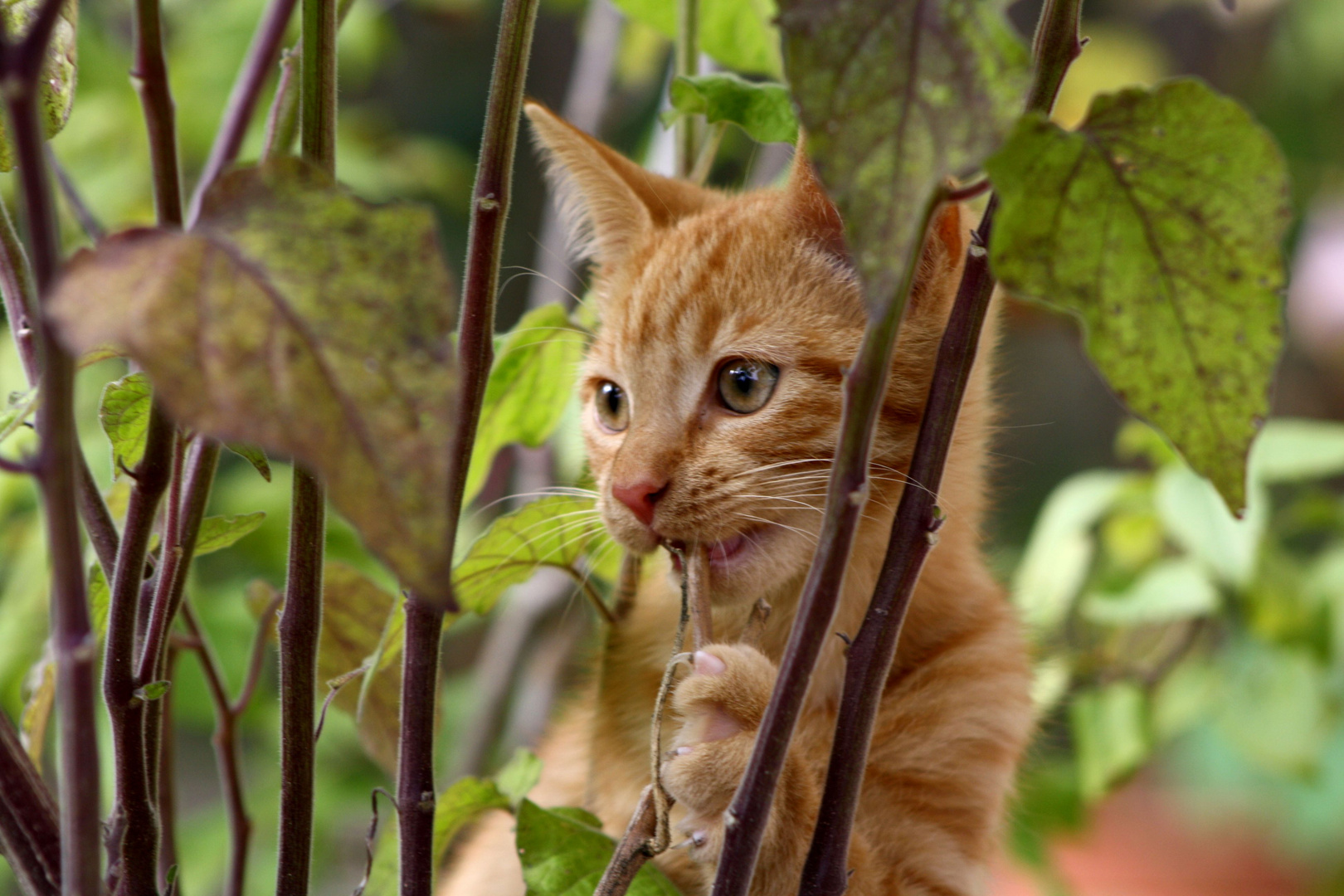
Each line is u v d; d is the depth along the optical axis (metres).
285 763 1.29
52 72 1.41
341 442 0.84
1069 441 7.29
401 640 1.57
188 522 1.28
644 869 1.52
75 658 0.89
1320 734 3.48
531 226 5.53
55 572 0.88
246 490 3.39
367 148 4.41
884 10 0.94
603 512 2.15
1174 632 3.62
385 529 0.83
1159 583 3.31
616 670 2.26
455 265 5.62
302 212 0.90
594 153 2.49
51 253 0.85
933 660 2.17
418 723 1.31
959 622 2.23
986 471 2.38
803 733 2.02
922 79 0.92
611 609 2.30
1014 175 1.00
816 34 0.93
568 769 2.52
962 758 2.13
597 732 2.26
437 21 4.90
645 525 2.08
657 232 2.43
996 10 0.93
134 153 3.90
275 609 1.92
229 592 3.23
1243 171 1.00
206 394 0.83
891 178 0.92
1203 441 1.08
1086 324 1.04
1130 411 1.08
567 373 2.26
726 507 2.07
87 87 3.86
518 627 3.62
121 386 1.27
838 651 2.17
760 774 1.10
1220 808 6.32
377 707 1.89
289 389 0.84
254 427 0.83
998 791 2.17
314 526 1.25
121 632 1.21
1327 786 5.52
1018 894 3.83
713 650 1.76
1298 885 6.28
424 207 0.93
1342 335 7.02
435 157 4.59
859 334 2.14
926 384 2.06
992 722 2.17
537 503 1.75
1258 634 3.50
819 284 2.18
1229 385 1.06
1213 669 3.56
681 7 2.15
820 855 1.23
